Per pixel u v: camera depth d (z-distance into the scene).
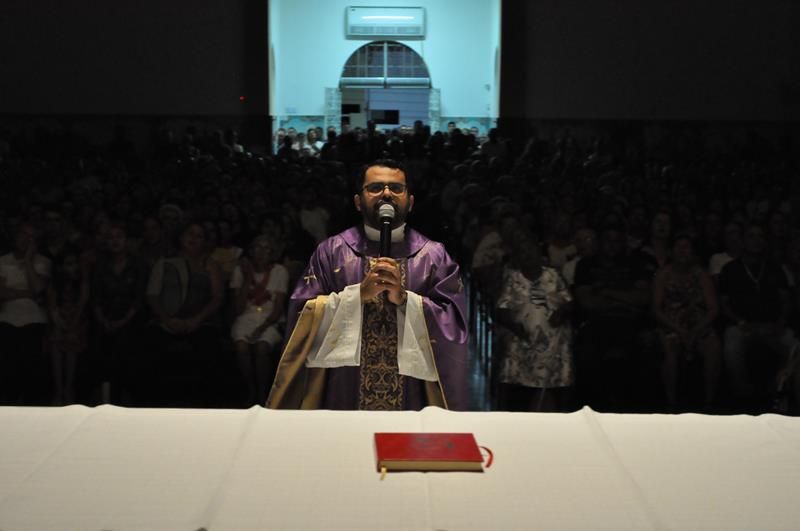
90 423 2.35
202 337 5.16
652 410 4.97
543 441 2.24
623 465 2.10
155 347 5.14
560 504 1.87
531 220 5.16
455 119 8.92
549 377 4.69
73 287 5.16
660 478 2.03
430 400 3.42
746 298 5.08
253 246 5.20
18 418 2.38
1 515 1.80
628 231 5.09
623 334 4.91
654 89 9.34
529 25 10.02
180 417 2.41
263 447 2.17
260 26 10.90
